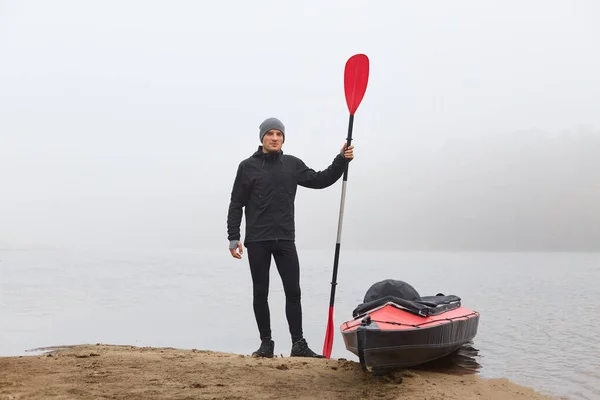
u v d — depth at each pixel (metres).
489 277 23.42
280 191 5.12
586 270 29.52
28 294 15.15
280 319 10.62
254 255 5.13
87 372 4.16
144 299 14.17
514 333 8.48
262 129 5.18
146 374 4.16
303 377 4.26
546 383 5.10
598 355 6.55
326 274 23.55
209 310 12.06
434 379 4.64
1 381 3.76
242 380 4.09
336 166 5.25
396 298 5.02
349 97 5.53
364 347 4.19
